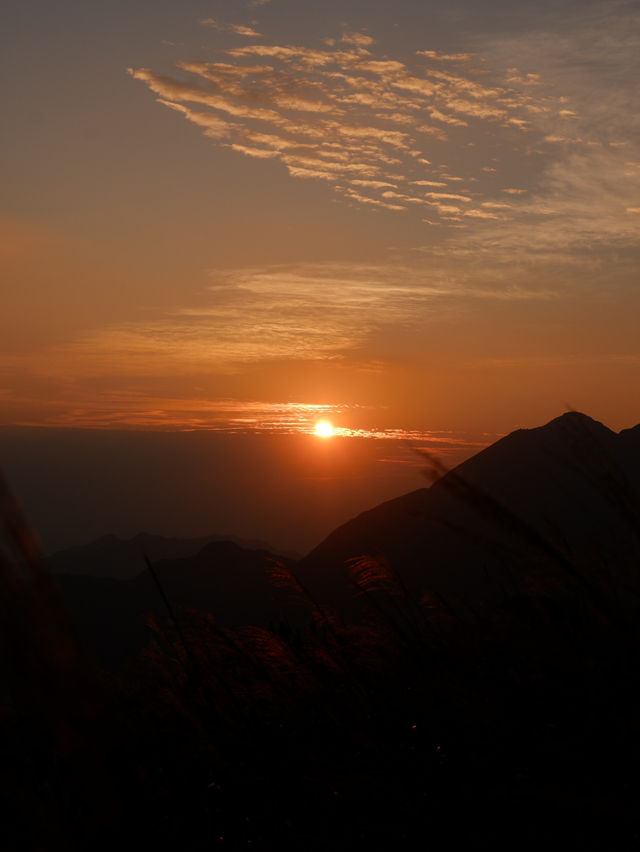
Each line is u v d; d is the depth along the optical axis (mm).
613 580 2156
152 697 3326
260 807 2840
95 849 794
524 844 2182
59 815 932
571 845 2127
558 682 2381
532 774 2332
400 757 2686
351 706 3156
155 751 2975
